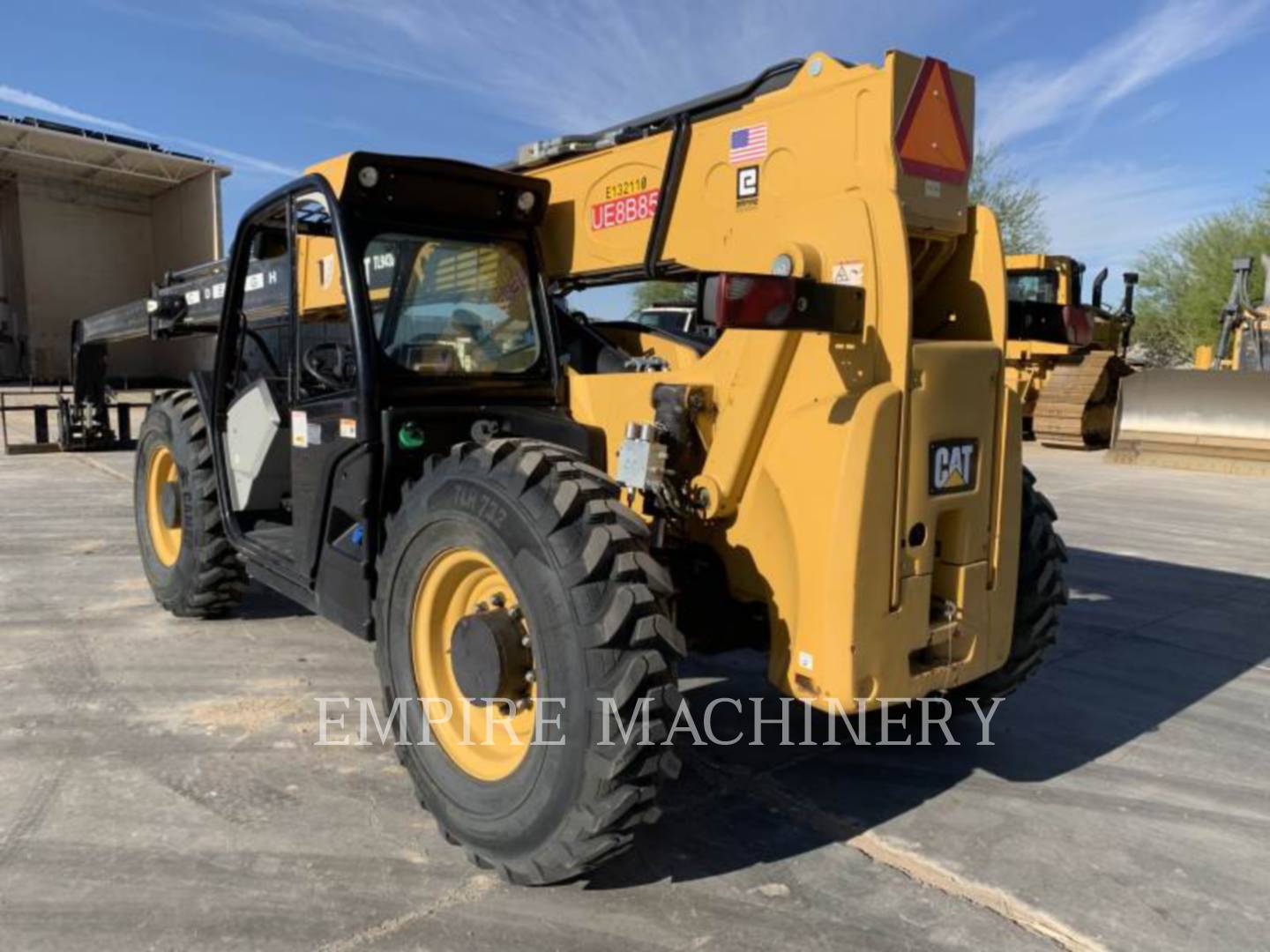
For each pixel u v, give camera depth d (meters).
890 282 2.45
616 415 3.18
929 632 2.65
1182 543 7.26
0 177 32.53
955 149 2.70
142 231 34.88
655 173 3.31
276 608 5.07
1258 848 2.83
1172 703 4.04
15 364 34.25
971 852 2.78
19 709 3.64
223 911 2.38
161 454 4.98
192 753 3.27
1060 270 13.86
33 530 7.12
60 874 2.52
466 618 2.59
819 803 3.07
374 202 3.20
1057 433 14.20
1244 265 13.76
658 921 2.38
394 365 3.18
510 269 3.59
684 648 2.37
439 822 2.69
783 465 2.60
